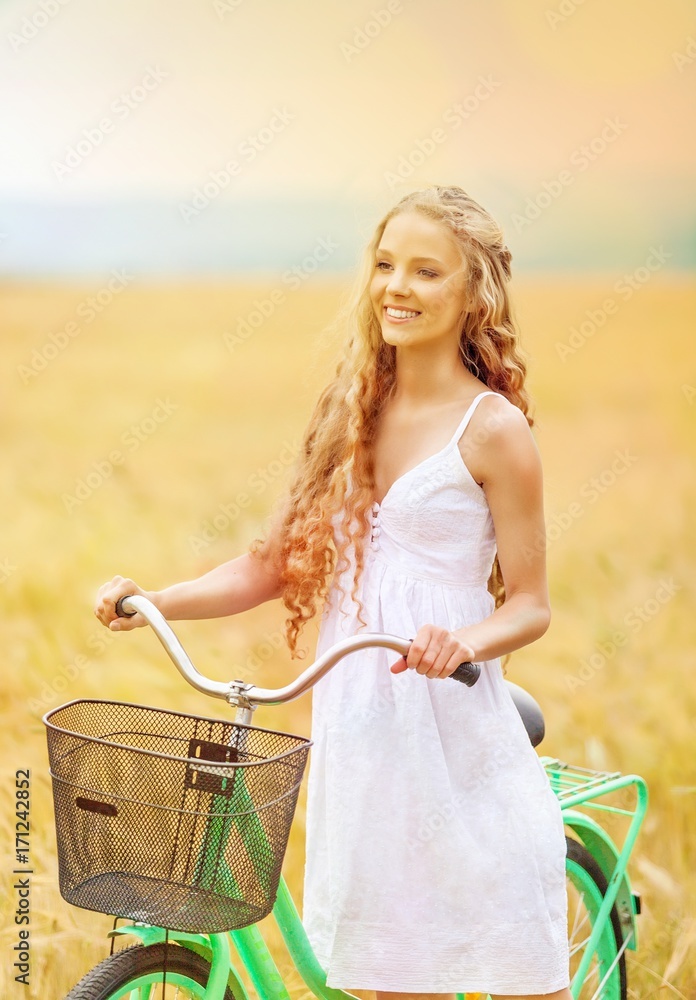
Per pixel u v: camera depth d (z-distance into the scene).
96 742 4.29
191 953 5.13
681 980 7.70
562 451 30.58
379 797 5.38
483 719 5.48
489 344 5.80
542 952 5.39
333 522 5.70
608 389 44.28
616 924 6.97
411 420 5.72
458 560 5.53
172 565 17.05
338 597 5.72
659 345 57.56
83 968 7.24
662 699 11.67
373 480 5.74
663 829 9.32
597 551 18.25
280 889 5.27
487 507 5.59
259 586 6.00
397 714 5.42
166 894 4.30
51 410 37.78
